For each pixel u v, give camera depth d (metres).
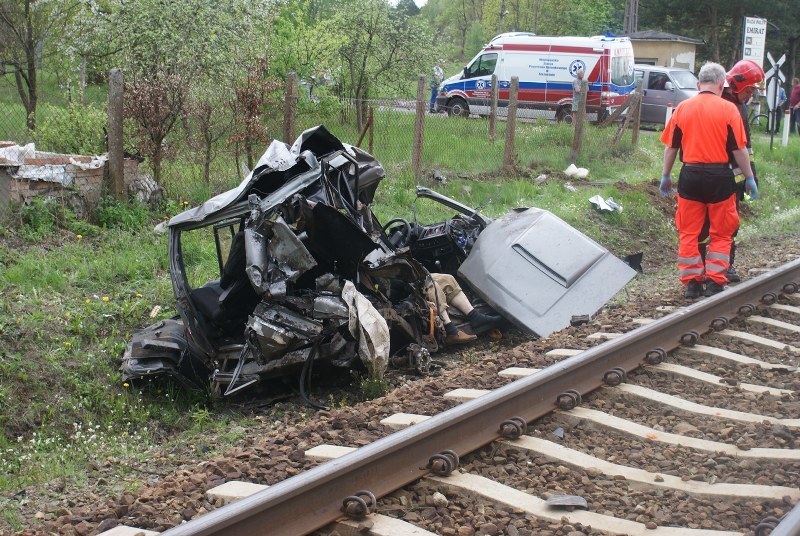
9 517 4.79
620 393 6.16
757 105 31.66
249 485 4.51
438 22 70.38
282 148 7.45
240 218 7.63
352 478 4.35
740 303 8.71
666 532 4.03
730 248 9.41
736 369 6.85
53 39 16.50
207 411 7.15
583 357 6.24
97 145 12.46
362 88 23.50
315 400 7.26
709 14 48.72
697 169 8.61
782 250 12.91
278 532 3.93
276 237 6.97
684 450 5.15
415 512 4.31
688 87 30.34
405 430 4.80
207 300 7.51
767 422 5.49
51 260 9.23
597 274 8.84
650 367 6.79
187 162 12.37
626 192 15.77
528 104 27.78
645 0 49.84
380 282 7.96
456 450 4.96
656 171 19.20
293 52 19.27
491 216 13.68
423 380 7.40
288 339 6.88
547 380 5.81
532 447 5.10
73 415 6.88
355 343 7.37
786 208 18.25
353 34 22.83
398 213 12.96
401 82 24.03
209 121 12.17
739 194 9.14
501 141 17.98
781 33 46.78
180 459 6.00
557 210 14.02
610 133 21.39
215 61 14.12
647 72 30.59
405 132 16.06
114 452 6.21
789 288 9.48
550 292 8.70
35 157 10.34
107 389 7.21
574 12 52.84
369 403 6.15
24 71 15.96
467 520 4.23
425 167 15.41
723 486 4.52
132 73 12.91
